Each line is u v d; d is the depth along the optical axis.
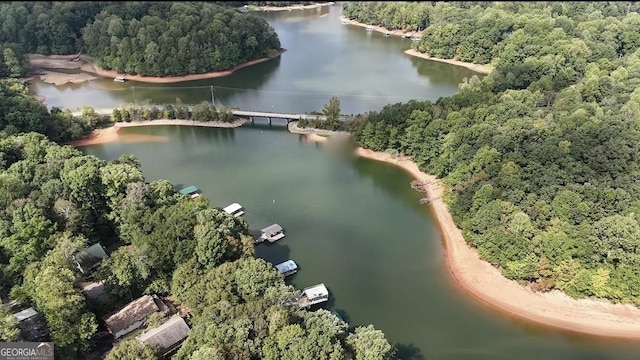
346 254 156.62
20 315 112.38
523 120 181.88
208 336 100.00
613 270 132.62
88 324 110.31
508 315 133.50
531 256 137.25
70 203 142.38
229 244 130.38
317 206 181.12
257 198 185.88
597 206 143.38
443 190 185.50
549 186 152.62
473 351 123.69
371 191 190.75
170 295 133.25
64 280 113.31
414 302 138.38
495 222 147.50
